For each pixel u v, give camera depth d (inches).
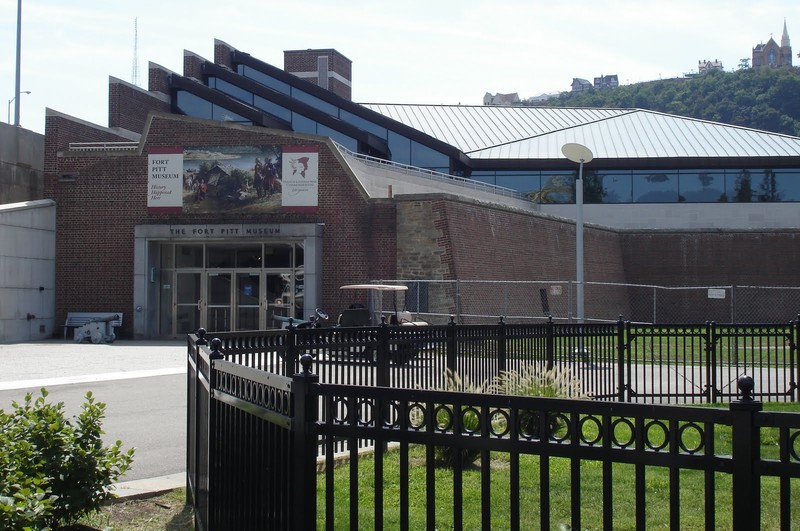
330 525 180.9
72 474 263.1
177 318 1331.2
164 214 1307.8
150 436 468.1
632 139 2057.1
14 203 1353.3
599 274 1681.8
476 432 168.2
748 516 135.9
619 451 148.9
